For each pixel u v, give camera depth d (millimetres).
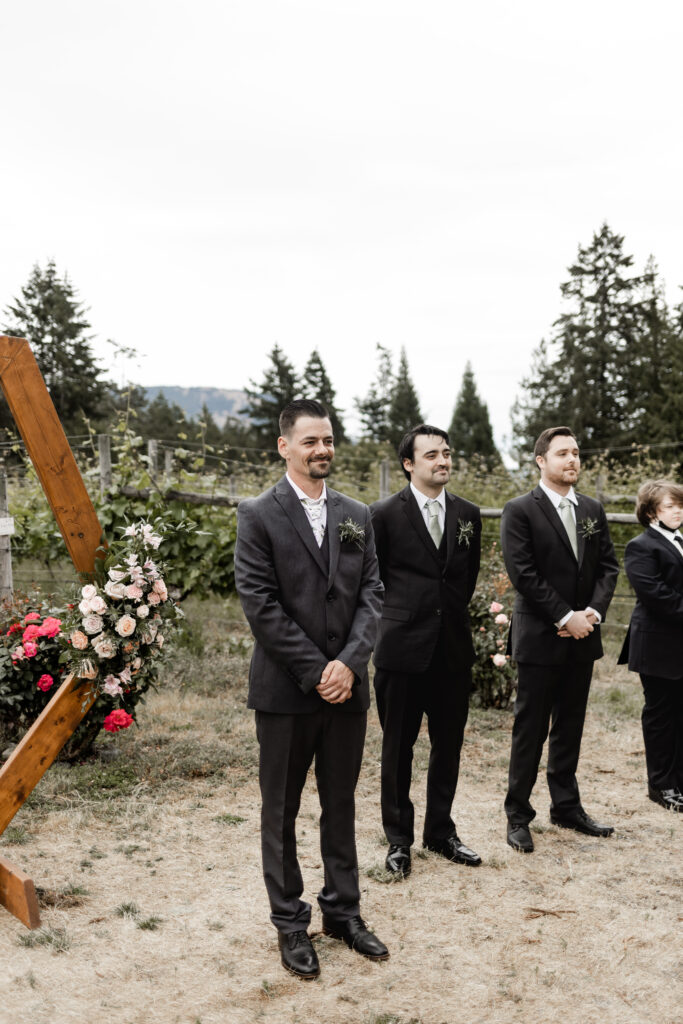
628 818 4266
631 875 3584
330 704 2867
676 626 4402
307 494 2975
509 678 6262
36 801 4238
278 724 2852
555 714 4098
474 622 6422
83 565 3318
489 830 4066
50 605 5305
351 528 2949
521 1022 2523
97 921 3094
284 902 2850
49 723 3299
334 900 2975
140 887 3379
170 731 5508
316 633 2869
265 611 2791
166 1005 2578
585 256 36500
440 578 3594
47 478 3207
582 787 4727
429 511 3652
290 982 2717
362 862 3670
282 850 2852
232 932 3039
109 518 7508
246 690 6602
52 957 2836
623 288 36094
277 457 42562
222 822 4082
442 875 3562
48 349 43562
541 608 3807
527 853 3791
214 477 8227
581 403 34469
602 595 3928
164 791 4477
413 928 3096
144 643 3346
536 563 3932
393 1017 2531
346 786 2939
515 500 4020
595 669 7781
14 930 3010
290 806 2877
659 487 4629
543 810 4371
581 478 12688
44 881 3402
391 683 3578
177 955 2869
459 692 3654
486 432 49469
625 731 5816
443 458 3611
